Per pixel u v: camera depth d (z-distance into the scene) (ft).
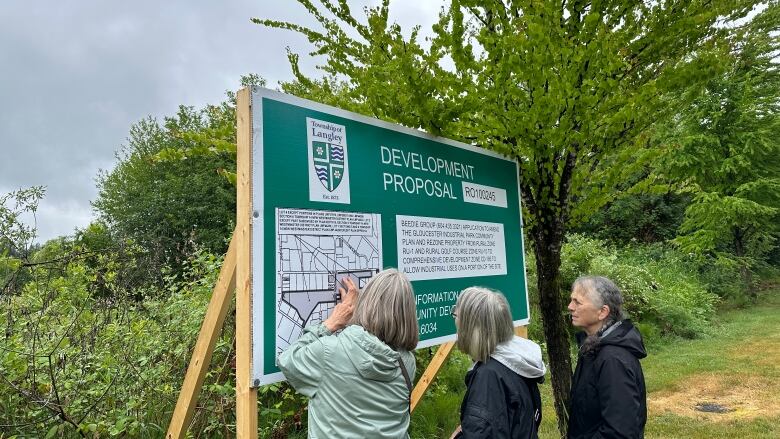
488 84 11.30
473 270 10.52
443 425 15.51
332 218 7.80
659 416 18.28
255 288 6.63
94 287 13.10
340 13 11.79
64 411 10.22
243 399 6.43
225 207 79.92
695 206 50.24
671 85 10.43
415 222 9.33
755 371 22.99
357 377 5.91
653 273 42.01
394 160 9.13
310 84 12.48
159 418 11.59
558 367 12.18
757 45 45.50
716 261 49.75
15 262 10.98
